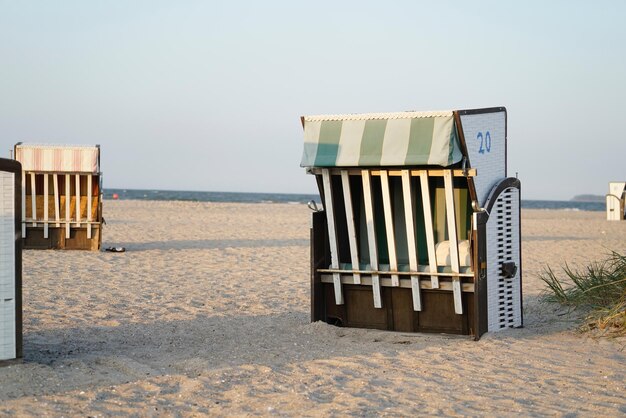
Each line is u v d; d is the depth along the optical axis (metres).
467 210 8.00
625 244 21.58
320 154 7.73
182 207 44.12
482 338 7.45
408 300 7.86
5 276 5.84
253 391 5.53
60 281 11.44
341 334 7.82
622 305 7.90
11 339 5.88
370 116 7.58
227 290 11.10
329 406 5.17
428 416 4.96
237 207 47.56
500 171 7.97
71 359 6.37
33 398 5.17
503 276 7.90
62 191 16.25
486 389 5.67
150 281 11.84
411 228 7.66
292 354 6.79
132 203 47.47
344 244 8.35
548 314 8.98
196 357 6.57
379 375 6.09
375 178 8.10
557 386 5.77
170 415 4.92
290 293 10.98
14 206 5.82
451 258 7.50
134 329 7.98
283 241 21.20
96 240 16.28
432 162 7.18
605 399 5.40
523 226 32.09
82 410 4.95
